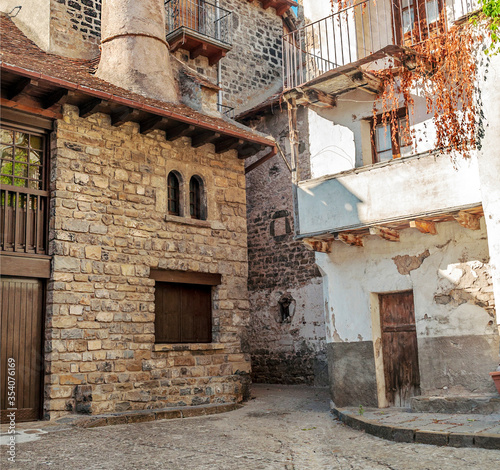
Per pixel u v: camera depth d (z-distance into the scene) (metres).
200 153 12.77
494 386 9.21
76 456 7.04
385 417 8.91
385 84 10.52
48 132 10.57
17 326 9.76
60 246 10.19
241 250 13.17
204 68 16.64
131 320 10.96
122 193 11.22
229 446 7.58
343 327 11.09
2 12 15.00
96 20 15.02
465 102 9.31
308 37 12.23
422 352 10.03
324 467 6.30
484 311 9.45
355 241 10.75
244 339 12.84
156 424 9.59
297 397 12.78
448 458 6.44
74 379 10.04
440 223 10.08
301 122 15.77
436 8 10.73
